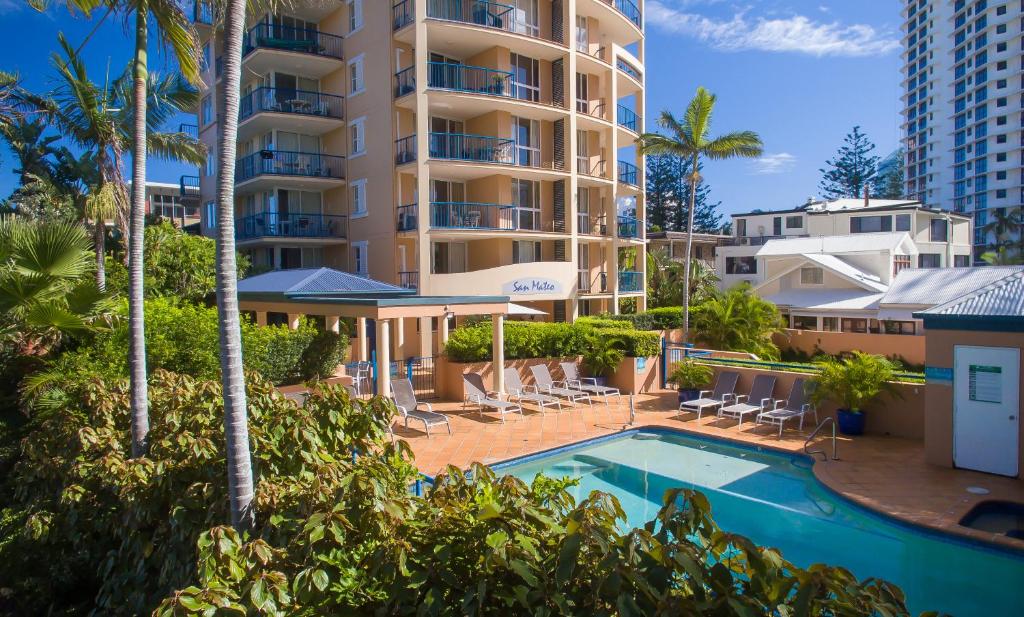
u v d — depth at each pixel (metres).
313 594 3.44
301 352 13.57
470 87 27.06
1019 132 85.38
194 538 5.13
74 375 10.31
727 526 8.97
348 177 27.86
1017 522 8.75
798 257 33.56
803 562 7.86
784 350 27.31
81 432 7.10
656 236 47.53
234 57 4.98
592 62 29.11
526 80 27.73
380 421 6.04
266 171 27.41
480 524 3.47
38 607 6.34
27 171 25.31
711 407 15.98
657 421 14.56
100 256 15.78
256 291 16.45
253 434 5.44
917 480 10.17
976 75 90.56
